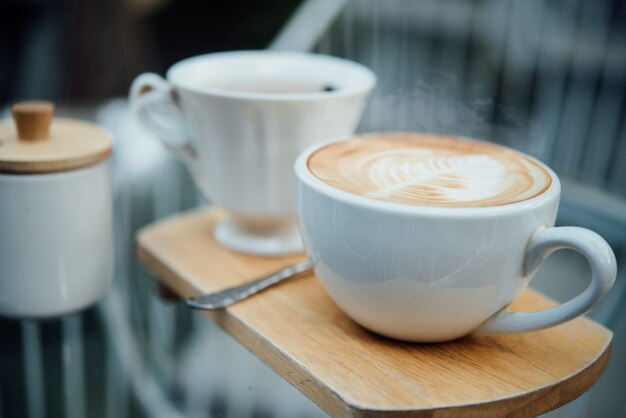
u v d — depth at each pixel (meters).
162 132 0.49
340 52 0.93
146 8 1.90
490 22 1.04
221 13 2.13
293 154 0.45
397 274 0.35
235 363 0.40
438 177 0.38
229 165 0.45
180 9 2.09
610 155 0.91
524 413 0.36
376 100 0.76
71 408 0.38
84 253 0.43
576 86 0.97
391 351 0.38
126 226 0.55
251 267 0.47
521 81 1.01
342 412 0.35
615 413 0.38
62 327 0.44
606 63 0.96
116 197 0.59
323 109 0.44
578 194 0.60
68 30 1.75
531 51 1.02
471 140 0.44
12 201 0.40
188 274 0.46
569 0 1.00
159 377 0.40
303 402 0.38
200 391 0.39
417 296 0.35
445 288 0.35
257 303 0.42
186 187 0.61
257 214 0.47
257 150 0.44
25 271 0.42
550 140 0.92
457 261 0.34
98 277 0.44
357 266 0.36
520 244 0.35
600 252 0.33
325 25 0.90
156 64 2.07
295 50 0.86
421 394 0.35
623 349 0.42
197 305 0.41
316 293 0.44
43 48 1.77
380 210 0.34
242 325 0.41
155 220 0.56
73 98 1.79
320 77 0.51
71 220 0.42
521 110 0.90
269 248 0.48
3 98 1.79
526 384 0.36
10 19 1.74
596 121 0.94
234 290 0.43
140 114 0.48
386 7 0.96
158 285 0.48
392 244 0.34
